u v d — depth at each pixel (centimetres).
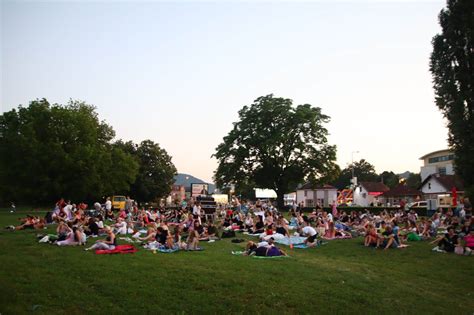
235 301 1011
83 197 5900
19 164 5231
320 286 1174
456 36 3562
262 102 6600
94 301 934
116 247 1581
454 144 3503
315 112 6450
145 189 8688
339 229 2603
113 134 7888
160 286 1058
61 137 5484
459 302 1188
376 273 1433
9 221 3023
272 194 8981
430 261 1678
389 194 8319
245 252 1692
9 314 830
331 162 6531
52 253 1422
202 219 3203
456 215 3281
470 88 3472
